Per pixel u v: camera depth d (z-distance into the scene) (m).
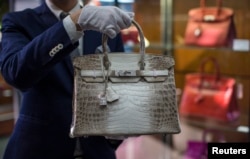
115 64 0.70
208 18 1.72
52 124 0.84
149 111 0.68
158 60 0.71
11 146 0.87
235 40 1.72
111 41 0.95
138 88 0.69
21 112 0.88
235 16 1.80
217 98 1.74
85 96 0.68
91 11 0.65
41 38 0.66
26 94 0.86
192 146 1.86
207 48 1.79
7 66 0.71
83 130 0.67
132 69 0.69
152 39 2.04
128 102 0.68
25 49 0.67
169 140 1.96
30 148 0.83
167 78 0.71
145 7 1.99
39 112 0.84
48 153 0.84
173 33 2.01
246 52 1.82
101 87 0.68
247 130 1.74
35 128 0.84
